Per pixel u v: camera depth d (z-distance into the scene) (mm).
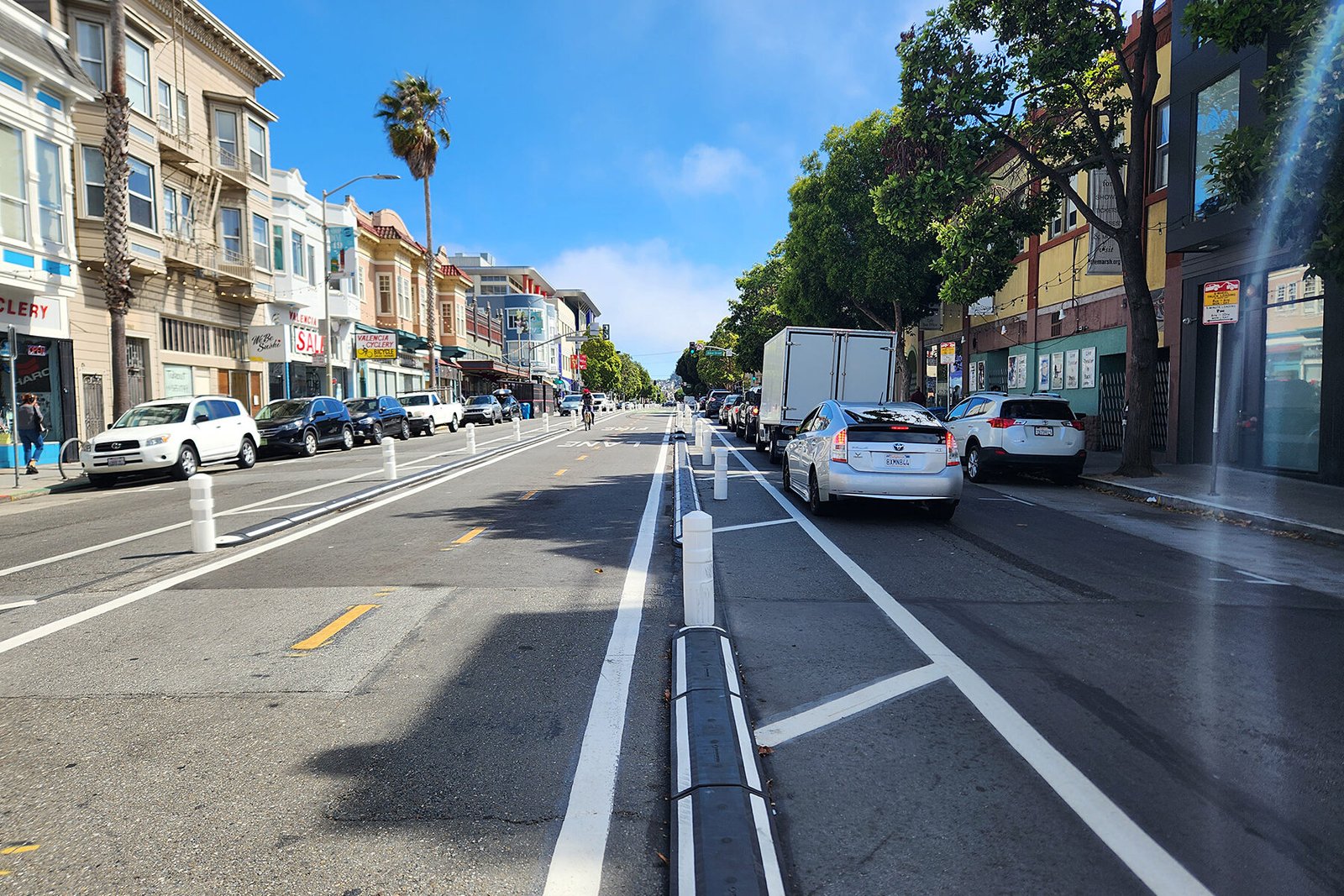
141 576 7746
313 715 4328
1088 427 21109
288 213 32406
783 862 2947
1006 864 2951
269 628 5918
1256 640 5613
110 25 18250
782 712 4363
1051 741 3986
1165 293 17922
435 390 42500
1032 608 6449
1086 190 22016
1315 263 8430
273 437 22984
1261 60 13602
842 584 7230
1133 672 4961
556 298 108812
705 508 11930
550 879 2867
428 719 4270
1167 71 18125
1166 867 2928
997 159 25703
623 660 5176
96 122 21281
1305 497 12117
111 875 2895
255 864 2961
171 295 25312
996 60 14750
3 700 4582
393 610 6359
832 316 30344
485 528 10258
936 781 3582
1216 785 3539
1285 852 3025
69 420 21000
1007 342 28031
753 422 27906
